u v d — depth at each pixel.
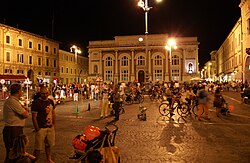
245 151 7.95
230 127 12.10
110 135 5.60
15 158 4.81
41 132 6.38
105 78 70.50
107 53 70.69
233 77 52.94
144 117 14.48
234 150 8.06
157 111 18.72
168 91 16.33
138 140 9.46
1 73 52.06
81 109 20.66
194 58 66.62
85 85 34.22
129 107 21.95
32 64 60.94
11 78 37.84
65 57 75.62
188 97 18.02
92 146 5.52
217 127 12.12
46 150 6.66
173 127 12.19
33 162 4.98
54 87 29.06
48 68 66.62
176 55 67.56
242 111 18.23
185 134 10.52
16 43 56.19
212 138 9.74
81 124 13.22
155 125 12.78
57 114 17.45
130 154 7.66
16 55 56.12
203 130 11.38
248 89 23.73
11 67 54.56
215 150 8.08
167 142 9.15
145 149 8.22
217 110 15.86
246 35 41.69
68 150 8.18
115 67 69.94
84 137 5.68
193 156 7.45
